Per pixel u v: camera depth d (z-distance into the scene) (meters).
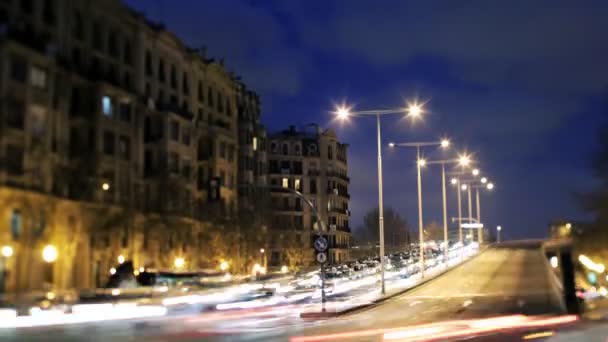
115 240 60.47
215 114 85.94
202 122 80.25
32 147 47.22
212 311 38.47
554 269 65.56
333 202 126.62
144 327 27.55
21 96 48.47
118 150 62.25
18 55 48.47
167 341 21.27
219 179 37.44
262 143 104.12
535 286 55.94
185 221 69.62
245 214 81.00
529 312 34.47
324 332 24.64
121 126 63.03
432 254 114.56
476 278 66.50
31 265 48.81
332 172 127.56
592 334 23.11
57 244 50.69
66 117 56.12
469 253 110.88
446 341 21.00
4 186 45.69
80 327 27.52
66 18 58.22
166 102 73.62
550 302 41.19
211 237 74.00
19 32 49.84
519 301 42.22
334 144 129.38
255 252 81.88
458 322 28.83
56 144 52.69
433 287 57.78
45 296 40.28
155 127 70.56
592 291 48.31
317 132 128.88
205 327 27.53
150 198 67.81
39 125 50.31
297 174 123.25
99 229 54.84
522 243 134.75
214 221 74.31
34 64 50.19
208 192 37.34
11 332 25.00
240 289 43.31
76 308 36.75
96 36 62.91
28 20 53.44
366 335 23.11
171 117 71.38
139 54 69.06
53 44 54.59
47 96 51.50
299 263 101.94
